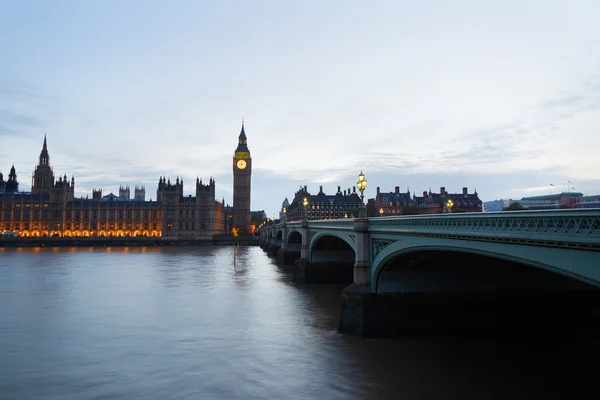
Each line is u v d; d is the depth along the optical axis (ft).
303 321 130.21
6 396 76.74
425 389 78.07
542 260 56.54
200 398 75.92
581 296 110.11
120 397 76.43
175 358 96.68
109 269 282.56
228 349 102.68
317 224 193.36
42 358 97.04
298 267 213.25
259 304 157.69
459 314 109.81
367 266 114.01
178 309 148.97
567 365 88.74
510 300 110.22
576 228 50.34
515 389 77.66
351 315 110.93
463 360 91.76
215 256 410.11
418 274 111.96
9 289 195.11
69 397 76.48
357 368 88.38
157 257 395.14
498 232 63.87
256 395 76.84
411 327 109.09
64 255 423.64
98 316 138.51
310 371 87.45
